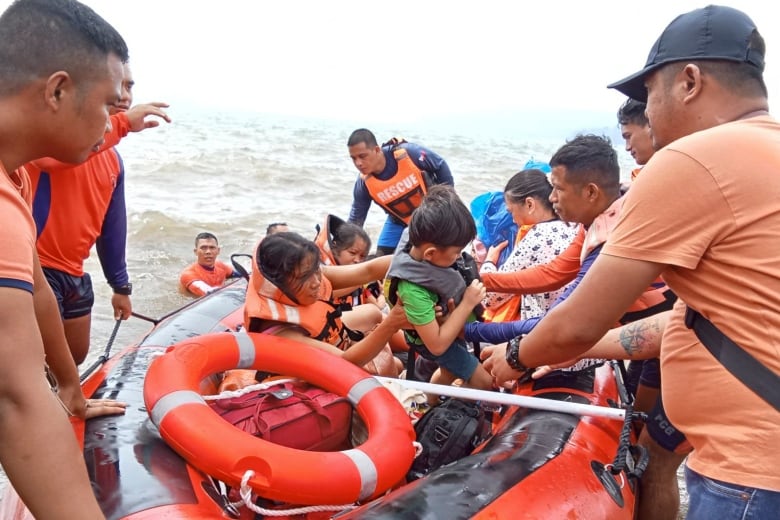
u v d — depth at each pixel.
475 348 3.10
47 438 1.19
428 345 2.59
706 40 1.63
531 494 2.07
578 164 2.47
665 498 2.66
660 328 2.36
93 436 2.09
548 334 1.82
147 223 8.02
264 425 2.29
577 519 2.05
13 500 2.31
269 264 2.67
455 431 2.56
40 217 3.04
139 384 2.57
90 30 1.38
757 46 1.64
